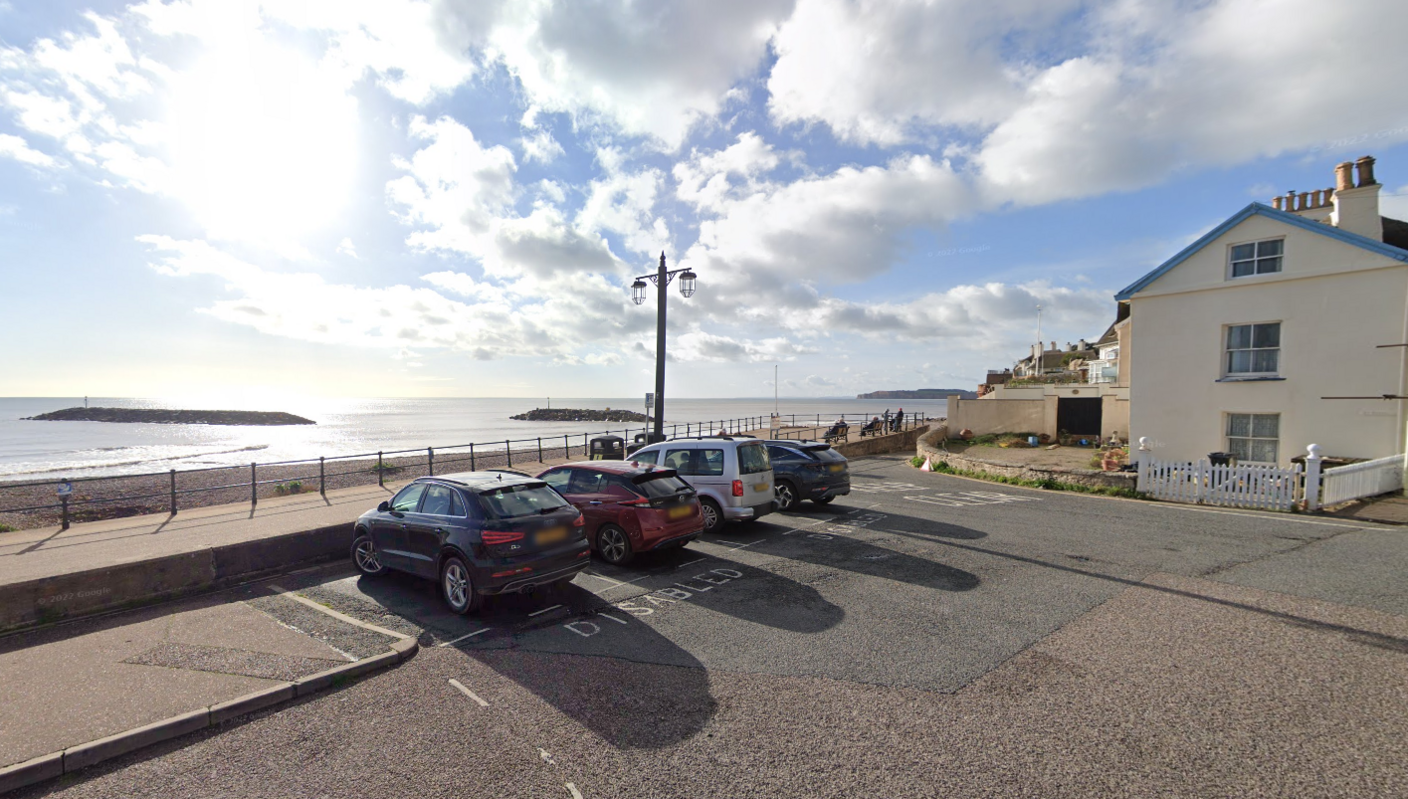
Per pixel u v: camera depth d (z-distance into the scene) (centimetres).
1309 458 1171
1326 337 1398
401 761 393
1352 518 1091
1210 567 788
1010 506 1314
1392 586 688
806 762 379
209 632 625
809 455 1319
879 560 880
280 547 883
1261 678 474
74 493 1997
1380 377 1331
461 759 393
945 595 711
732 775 368
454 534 693
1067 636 573
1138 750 381
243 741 424
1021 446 2708
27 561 770
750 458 1103
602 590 769
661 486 903
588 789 357
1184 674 485
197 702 463
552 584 795
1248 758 369
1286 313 1452
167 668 529
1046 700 450
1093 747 386
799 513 1281
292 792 363
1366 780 344
